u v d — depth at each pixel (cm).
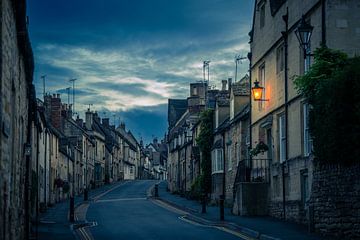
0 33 1206
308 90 2138
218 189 4359
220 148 4397
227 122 4322
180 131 6756
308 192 2452
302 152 2542
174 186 6900
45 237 2262
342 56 2147
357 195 1831
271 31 3038
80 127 7106
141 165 13575
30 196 2366
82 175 6919
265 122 3117
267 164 3131
